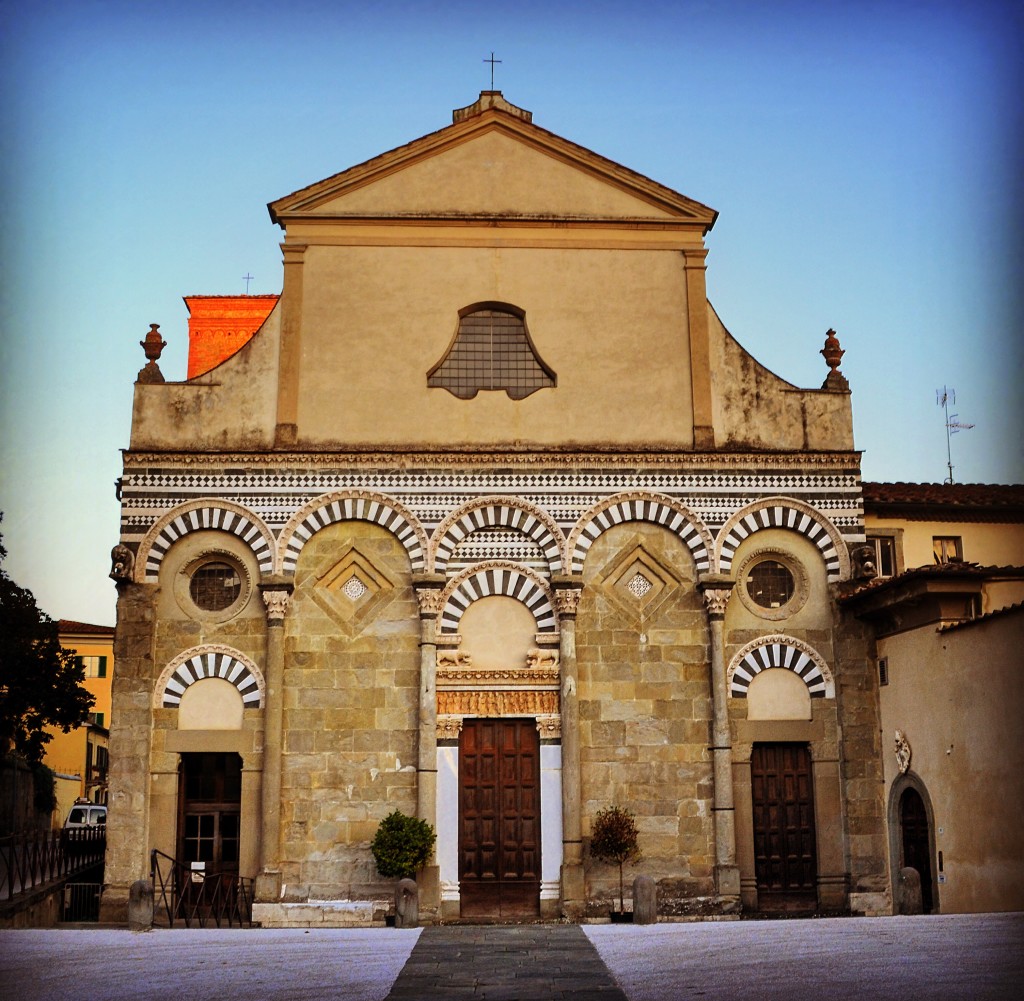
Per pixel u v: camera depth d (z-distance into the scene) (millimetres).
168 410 32156
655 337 33000
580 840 30141
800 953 20688
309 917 29438
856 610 31500
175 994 18391
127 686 30547
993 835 25719
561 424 32406
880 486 36250
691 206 33438
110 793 30047
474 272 33125
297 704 30797
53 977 19938
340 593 31406
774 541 32156
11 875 29062
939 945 20891
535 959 21312
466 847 30531
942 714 27969
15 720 44438
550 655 31203
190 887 30156
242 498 31516
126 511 31391
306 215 33094
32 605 43344
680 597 31641
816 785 31078
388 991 18438
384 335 32656
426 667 30703
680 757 30859
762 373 32938
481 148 33750
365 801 30375
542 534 31672
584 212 33469
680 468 32062
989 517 35438
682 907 30000
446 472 31781
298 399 32219
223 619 31172
